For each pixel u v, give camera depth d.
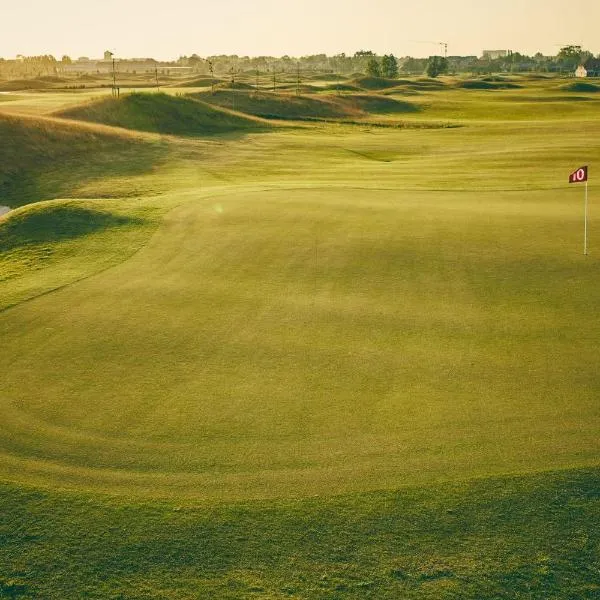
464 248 18.59
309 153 48.59
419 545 8.03
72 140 45.94
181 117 62.81
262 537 8.19
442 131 62.75
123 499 8.85
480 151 47.22
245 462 9.50
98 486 9.12
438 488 8.88
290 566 7.79
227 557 7.93
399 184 32.34
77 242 20.89
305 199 25.53
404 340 13.14
